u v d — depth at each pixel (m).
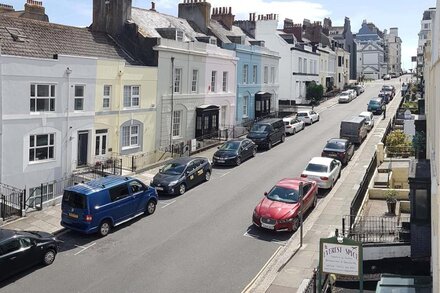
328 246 11.29
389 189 22.14
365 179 23.16
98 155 27.47
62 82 24.70
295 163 30.42
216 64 39.12
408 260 15.02
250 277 14.86
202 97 37.16
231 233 18.73
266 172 28.33
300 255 16.25
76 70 25.44
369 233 15.80
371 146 36.25
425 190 14.72
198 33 42.44
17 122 22.61
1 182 22.05
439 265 8.62
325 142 37.41
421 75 59.44
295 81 61.56
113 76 28.02
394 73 136.12
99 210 18.19
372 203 21.39
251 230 19.08
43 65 23.61
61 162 24.97
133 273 15.24
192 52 34.97
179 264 15.89
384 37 149.50
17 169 22.77
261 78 48.38
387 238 15.86
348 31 105.50
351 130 36.06
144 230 19.12
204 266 15.72
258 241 17.92
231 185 25.70
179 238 18.22
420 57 71.38
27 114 23.03
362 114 43.56
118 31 32.56
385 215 19.19
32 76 23.12
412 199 14.88
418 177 14.73
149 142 31.36
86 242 17.89
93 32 31.44
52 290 14.09
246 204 22.39
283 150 34.84
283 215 18.45
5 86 21.95
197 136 36.53
